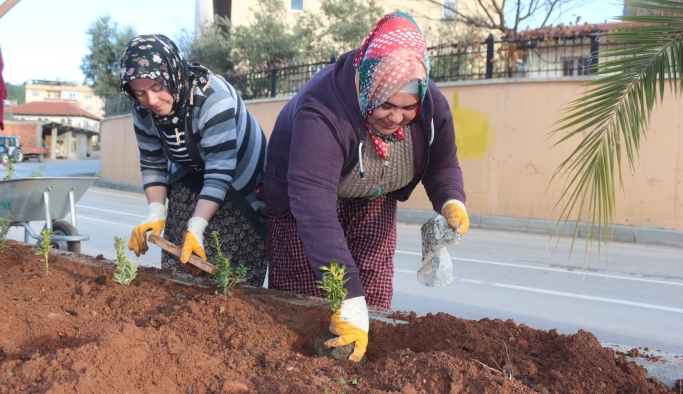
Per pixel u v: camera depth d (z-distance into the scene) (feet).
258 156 11.70
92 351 6.55
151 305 9.34
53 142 176.45
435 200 9.37
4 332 7.88
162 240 9.73
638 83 8.55
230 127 10.55
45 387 5.94
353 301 7.59
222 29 71.26
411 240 32.81
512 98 39.42
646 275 24.31
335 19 67.05
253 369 7.19
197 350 7.26
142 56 9.31
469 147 41.11
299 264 10.43
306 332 8.44
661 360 7.55
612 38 8.48
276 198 10.14
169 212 12.19
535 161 38.83
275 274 10.89
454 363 7.00
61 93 327.06
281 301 9.41
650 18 8.24
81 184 17.57
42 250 10.58
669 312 18.45
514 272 24.13
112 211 43.45
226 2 74.18
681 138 34.68
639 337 15.89
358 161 8.72
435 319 8.61
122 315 8.91
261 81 56.18
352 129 8.18
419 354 7.24
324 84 8.43
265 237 12.12
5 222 15.19
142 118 10.91
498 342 7.94
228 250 11.85
